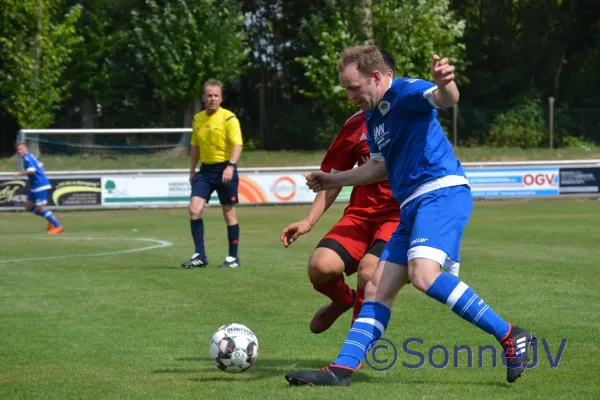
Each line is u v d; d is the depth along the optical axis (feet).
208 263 58.34
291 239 28.17
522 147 196.34
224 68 184.34
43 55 171.63
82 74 199.31
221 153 55.93
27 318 37.29
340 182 26.08
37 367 27.63
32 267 56.49
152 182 121.80
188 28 182.39
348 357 23.91
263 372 26.63
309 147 217.56
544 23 228.43
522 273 50.80
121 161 140.15
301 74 229.25
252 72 230.07
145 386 24.54
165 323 35.96
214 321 36.40
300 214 109.19
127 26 203.62
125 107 220.84
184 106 190.19
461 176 23.73
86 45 196.85
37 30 170.40
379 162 25.70
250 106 232.73
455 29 173.27
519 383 24.47
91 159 140.67
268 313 38.34
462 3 233.14
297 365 27.81
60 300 42.39
